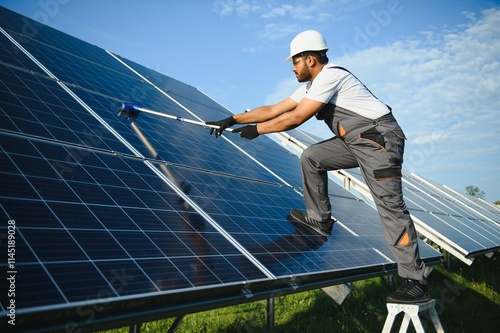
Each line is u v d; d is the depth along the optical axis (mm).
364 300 8766
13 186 3000
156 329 6398
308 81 4855
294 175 7910
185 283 2924
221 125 4949
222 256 3562
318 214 5418
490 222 17750
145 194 3936
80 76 6098
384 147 4266
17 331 2105
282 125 4477
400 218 4273
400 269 4305
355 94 4379
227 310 7453
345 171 9844
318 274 4156
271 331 6453
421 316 7383
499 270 14070
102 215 3252
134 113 5730
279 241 4543
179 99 8234
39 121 4145
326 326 6887
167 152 5344
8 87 4414
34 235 2639
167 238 3406
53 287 2307
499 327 7355
